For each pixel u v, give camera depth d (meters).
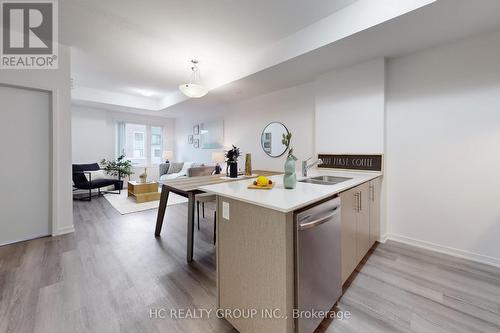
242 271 1.36
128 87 4.84
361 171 2.81
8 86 2.59
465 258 2.28
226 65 3.54
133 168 6.58
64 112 2.91
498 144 2.10
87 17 2.30
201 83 4.11
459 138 2.29
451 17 1.86
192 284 1.87
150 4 2.09
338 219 1.58
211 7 2.14
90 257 2.32
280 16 2.29
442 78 2.37
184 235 2.96
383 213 2.71
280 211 1.12
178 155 7.49
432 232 2.48
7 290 1.76
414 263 2.19
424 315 1.50
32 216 2.78
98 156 5.93
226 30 2.54
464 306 1.58
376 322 1.45
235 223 1.41
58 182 2.90
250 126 4.65
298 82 3.53
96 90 5.07
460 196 2.31
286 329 1.14
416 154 2.55
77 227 3.23
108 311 1.54
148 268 2.12
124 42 2.81
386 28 2.02
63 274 2.00
